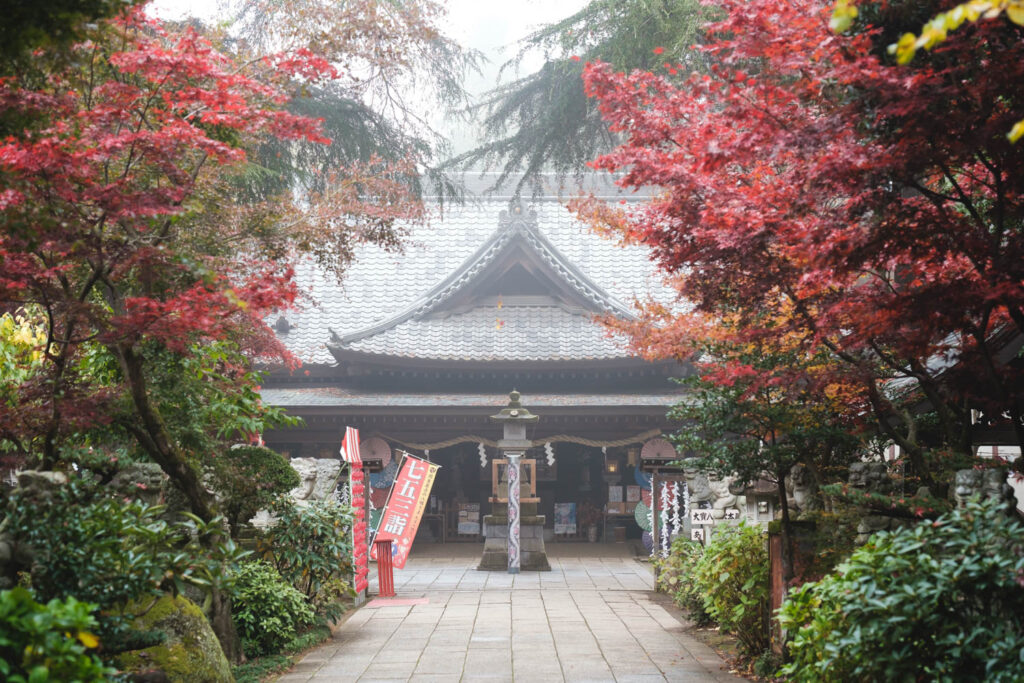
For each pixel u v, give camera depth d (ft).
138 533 19.83
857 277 25.43
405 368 99.25
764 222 22.93
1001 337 28.68
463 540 101.86
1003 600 18.61
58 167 21.54
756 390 29.76
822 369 30.04
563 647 38.14
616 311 101.91
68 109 21.79
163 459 29.19
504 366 98.84
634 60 51.52
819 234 21.76
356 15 31.53
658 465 64.08
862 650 19.40
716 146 22.06
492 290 105.91
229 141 27.96
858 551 20.74
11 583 19.53
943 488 28.07
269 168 56.59
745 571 35.55
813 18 20.70
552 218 123.24
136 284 29.84
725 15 43.21
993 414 26.66
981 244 21.65
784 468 33.53
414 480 61.00
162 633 20.71
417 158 66.39
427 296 104.06
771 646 32.53
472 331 102.37
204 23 44.50
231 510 36.27
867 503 23.98
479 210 126.52
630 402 94.02
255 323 31.89
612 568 76.79
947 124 20.06
